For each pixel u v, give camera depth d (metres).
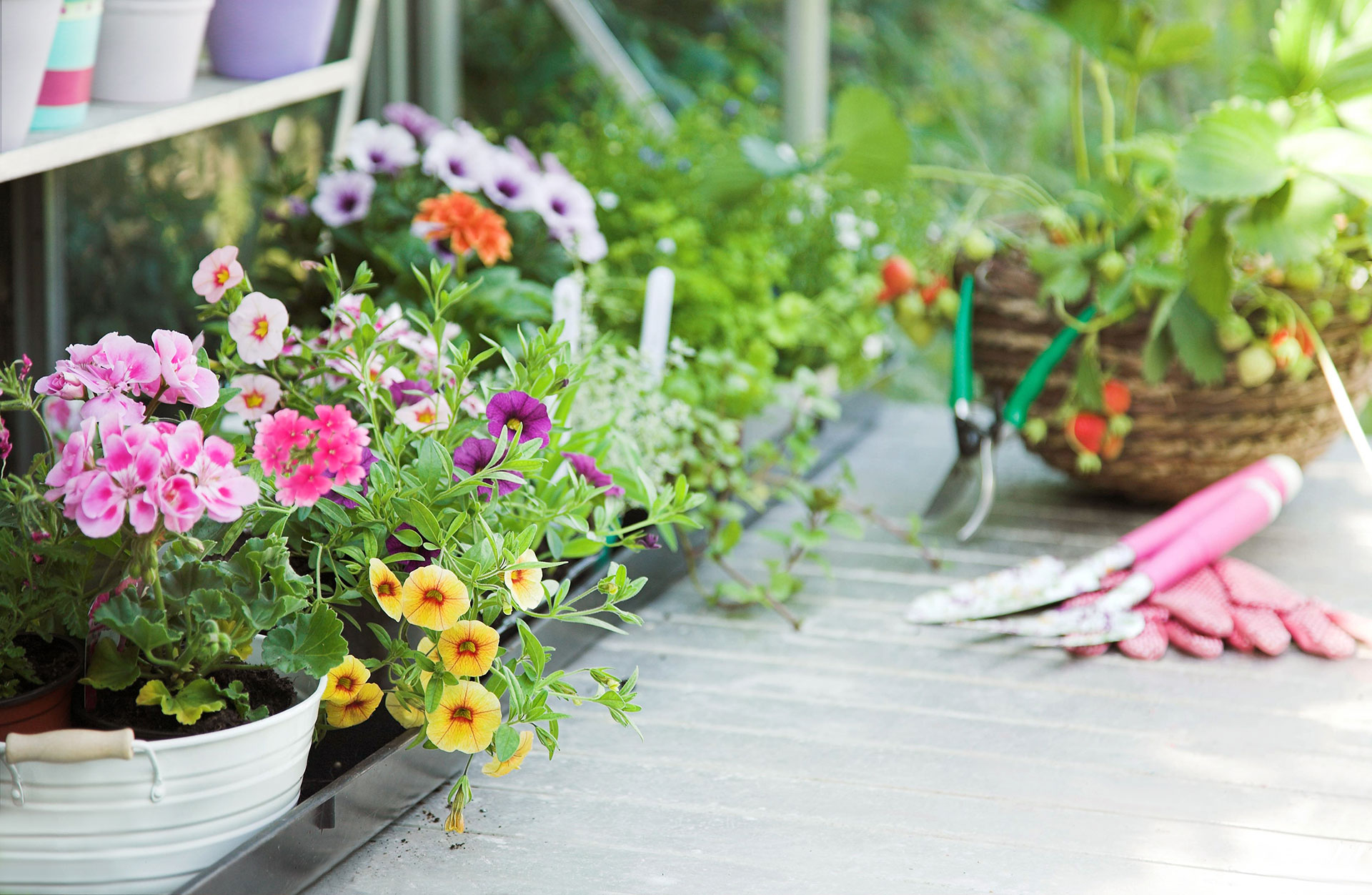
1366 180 1.70
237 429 1.93
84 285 2.13
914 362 4.41
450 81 2.93
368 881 1.15
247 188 2.50
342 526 1.20
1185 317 1.91
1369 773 1.40
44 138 1.38
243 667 1.09
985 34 5.79
